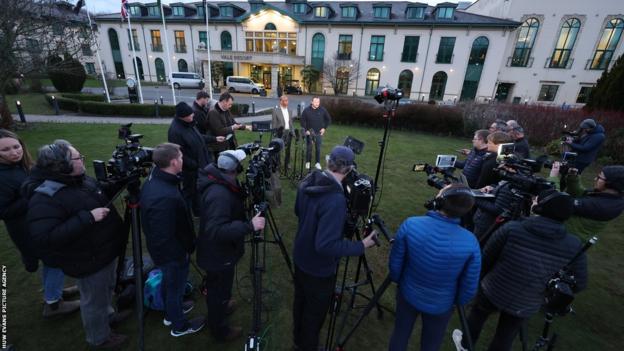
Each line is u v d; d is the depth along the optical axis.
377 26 25.81
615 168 2.21
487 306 1.89
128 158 1.81
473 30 23.56
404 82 26.95
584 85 22.91
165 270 1.89
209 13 29.38
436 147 8.84
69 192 1.60
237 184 1.85
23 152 2.04
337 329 2.34
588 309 2.66
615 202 2.22
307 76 28.19
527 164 2.38
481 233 2.60
